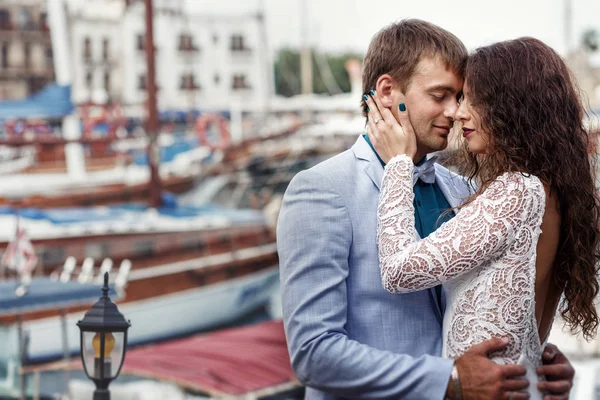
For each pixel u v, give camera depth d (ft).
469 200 7.55
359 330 7.75
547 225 7.58
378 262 7.79
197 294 45.93
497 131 7.54
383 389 7.35
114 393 32.19
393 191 7.68
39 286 28.66
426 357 7.41
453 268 7.26
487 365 7.21
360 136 8.35
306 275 7.69
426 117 7.99
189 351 30.83
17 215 43.86
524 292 7.32
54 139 44.93
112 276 44.39
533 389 7.43
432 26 8.16
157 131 45.85
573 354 34.19
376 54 8.23
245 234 46.88
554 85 7.60
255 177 47.16
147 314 44.91
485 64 7.68
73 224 44.42
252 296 46.75
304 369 7.59
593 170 7.86
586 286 7.73
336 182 7.93
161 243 45.57
